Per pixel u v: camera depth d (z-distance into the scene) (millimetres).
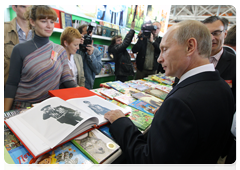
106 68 3053
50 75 1128
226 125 564
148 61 3012
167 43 571
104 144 605
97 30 2576
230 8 5023
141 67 3018
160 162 457
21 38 1692
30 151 475
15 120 627
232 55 1256
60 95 953
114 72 2916
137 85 1812
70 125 585
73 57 1843
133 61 3922
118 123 688
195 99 467
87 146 579
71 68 1780
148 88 1712
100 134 663
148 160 490
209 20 1174
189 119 439
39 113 673
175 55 558
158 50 2996
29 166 467
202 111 456
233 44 1878
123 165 795
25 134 542
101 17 2715
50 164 486
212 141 518
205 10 5684
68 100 883
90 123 656
